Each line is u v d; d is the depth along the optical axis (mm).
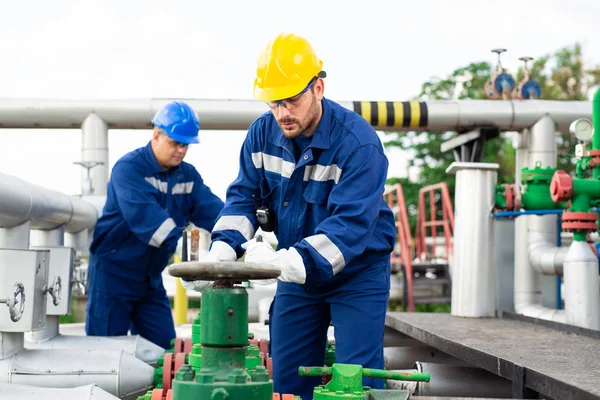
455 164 6547
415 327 5328
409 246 11109
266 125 3756
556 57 23953
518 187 6531
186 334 6914
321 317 3951
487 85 8047
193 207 5699
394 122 7691
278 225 3799
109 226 5539
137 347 5066
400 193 11242
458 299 6441
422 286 12484
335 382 2592
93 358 4090
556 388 3035
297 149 3676
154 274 5734
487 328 5293
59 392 3213
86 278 5805
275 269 2270
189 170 5621
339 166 3549
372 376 2625
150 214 5246
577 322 5703
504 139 20172
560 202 5902
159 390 2824
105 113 7531
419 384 4008
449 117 7746
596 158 5680
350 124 3586
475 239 6469
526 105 7840
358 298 3730
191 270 2203
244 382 2139
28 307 3969
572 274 5750
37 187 4520
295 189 3693
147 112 7535
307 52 3447
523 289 7727
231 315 2213
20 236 4238
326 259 3203
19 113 7473
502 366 3594
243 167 3840
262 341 4613
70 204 5363
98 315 5648
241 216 3795
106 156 7574
